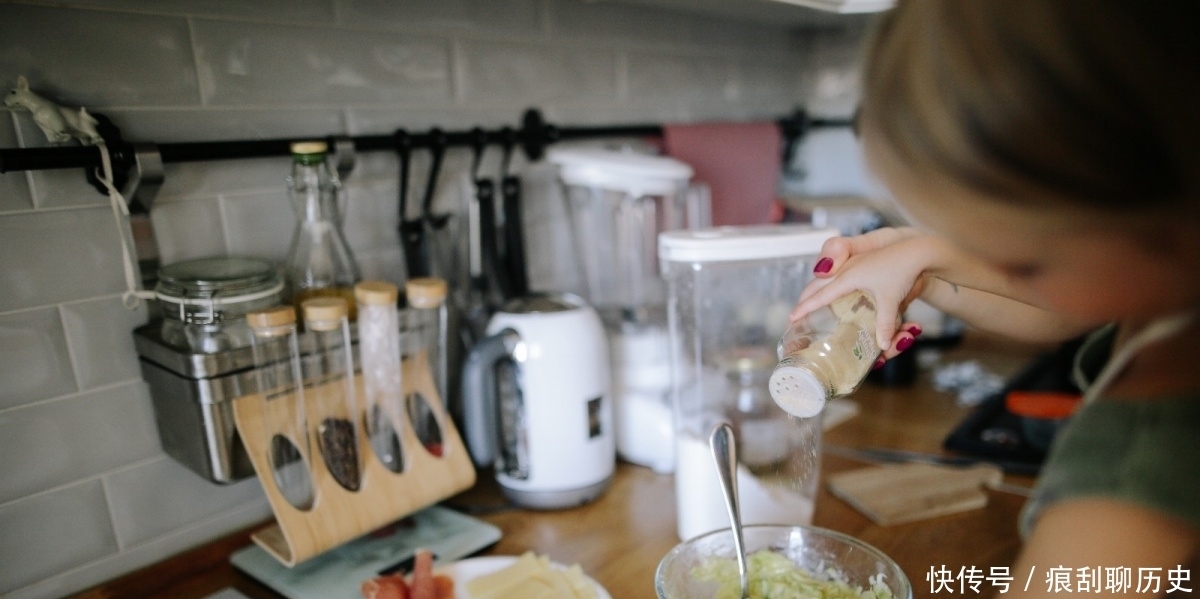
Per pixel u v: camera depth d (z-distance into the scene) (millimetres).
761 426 863
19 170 640
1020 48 281
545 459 874
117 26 707
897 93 320
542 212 1131
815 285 656
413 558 790
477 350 870
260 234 835
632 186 981
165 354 710
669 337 847
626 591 741
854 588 629
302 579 757
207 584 775
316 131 861
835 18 1369
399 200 947
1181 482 333
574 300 931
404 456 823
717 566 651
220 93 782
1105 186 283
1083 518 350
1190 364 352
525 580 724
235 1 780
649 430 980
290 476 748
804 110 1638
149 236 750
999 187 297
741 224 1334
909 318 1429
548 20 1089
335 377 776
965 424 1088
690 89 1352
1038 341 690
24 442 704
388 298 770
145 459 780
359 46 885
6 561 706
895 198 343
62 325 714
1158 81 270
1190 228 295
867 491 907
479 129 992
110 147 686
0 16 645
